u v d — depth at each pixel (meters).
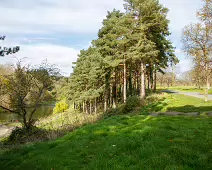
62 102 49.56
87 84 36.97
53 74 15.58
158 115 13.62
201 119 10.52
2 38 7.91
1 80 13.83
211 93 36.97
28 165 5.79
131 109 19.47
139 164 4.89
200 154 5.14
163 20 21.64
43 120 25.53
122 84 37.53
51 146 7.96
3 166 6.11
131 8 23.19
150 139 6.89
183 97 27.42
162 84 84.62
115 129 9.23
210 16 17.88
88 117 18.16
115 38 24.48
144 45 21.20
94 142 7.55
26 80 14.72
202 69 22.23
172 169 4.34
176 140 6.58
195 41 22.12
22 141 12.67
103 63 25.66
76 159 6.00
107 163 5.20
